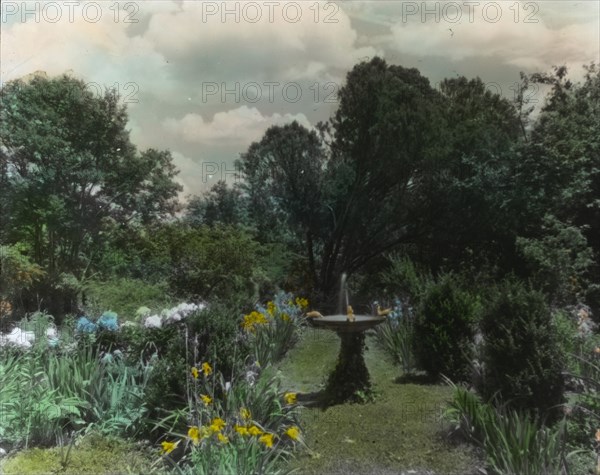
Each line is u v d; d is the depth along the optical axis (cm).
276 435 450
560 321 630
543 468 399
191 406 464
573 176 856
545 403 469
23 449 476
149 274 899
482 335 555
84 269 888
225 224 925
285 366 660
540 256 794
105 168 923
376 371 677
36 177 897
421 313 670
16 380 533
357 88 904
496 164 894
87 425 509
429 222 939
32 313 766
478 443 451
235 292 859
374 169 923
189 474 411
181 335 538
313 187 928
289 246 949
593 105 907
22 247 885
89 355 560
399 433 484
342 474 414
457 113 922
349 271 942
